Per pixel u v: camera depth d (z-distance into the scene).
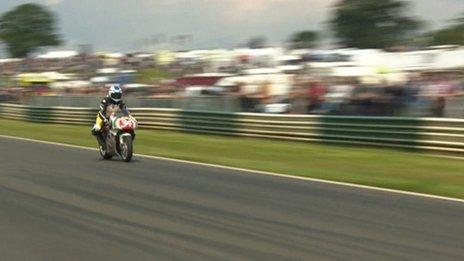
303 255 13.05
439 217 17.27
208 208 18.78
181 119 52.78
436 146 34.19
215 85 75.00
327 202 19.80
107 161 32.72
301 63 87.81
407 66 60.00
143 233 15.30
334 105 46.31
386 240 14.44
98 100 62.06
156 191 22.22
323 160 32.59
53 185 23.88
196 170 28.69
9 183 24.45
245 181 24.89
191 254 13.19
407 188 22.98
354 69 59.41
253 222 16.62
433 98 40.72
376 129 37.56
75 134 52.75
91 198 20.73
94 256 13.09
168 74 121.31
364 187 23.19
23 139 49.25
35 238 14.86
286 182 24.61
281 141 43.59
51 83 109.25
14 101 86.25
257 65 102.38
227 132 48.16
